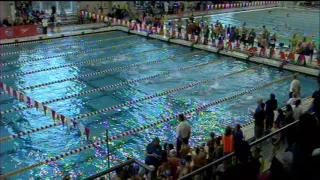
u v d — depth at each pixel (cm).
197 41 2153
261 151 719
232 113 1259
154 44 2236
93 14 2708
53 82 1558
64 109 1294
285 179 536
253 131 1048
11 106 1286
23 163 955
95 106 1320
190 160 728
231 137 758
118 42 2289
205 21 2983
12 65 1784
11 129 1127
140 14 3119
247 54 1927
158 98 1391
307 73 1659
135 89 1482
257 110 945
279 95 1426
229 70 1734
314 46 1795
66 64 1817
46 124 1159
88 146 1041
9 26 2344
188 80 1590
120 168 644
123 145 1054
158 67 1777
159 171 704
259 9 3828
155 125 1177
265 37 1953
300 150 512
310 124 499
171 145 807
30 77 1617
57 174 911
